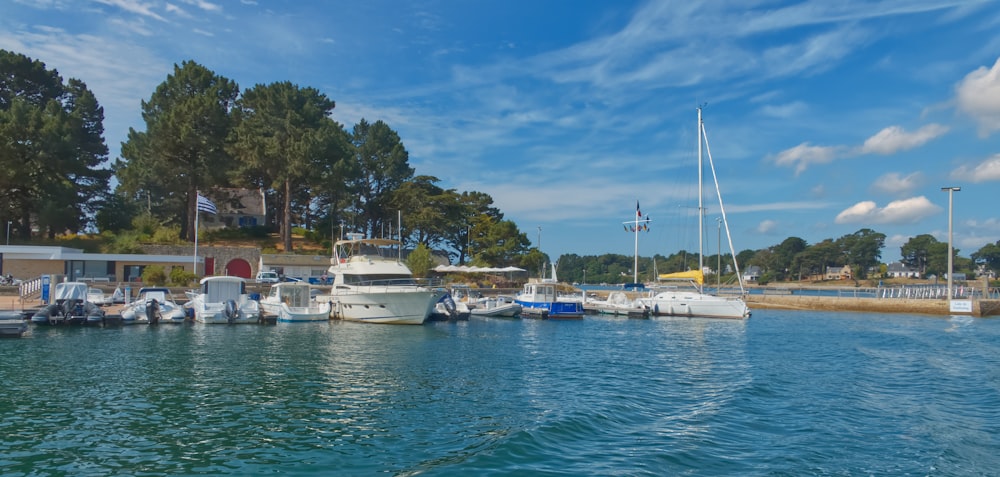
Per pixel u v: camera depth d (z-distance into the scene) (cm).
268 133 7100
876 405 1844
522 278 8281
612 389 2017
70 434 1402
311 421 1548
